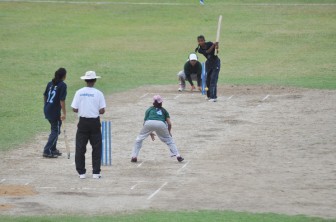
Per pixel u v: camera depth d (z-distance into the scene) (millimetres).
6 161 47562
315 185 40906
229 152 49094
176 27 111562
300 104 64688
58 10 122438
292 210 36156
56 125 48531
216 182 41719
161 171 44344
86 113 42312
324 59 90312
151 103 66750
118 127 57281
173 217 34594
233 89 73062
